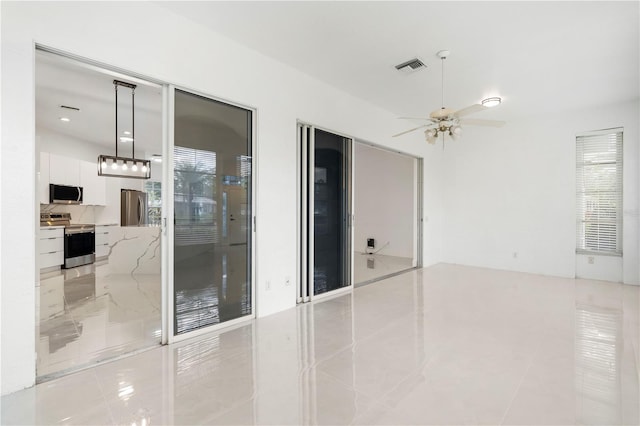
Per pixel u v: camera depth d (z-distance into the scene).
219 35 3.24
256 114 3.59
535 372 2.40
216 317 3.28
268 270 3.72
